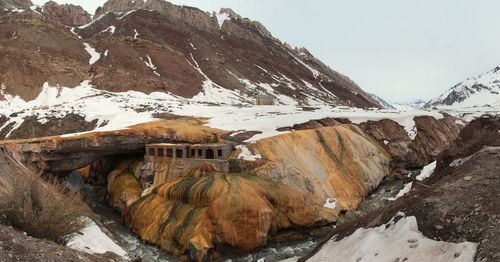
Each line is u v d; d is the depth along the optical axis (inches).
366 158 1891.0
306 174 1545.3
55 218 511.8
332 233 639.8
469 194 447.2
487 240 358.3
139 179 1638.8
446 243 387.9
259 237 1171.9
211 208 1190.9
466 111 3535.9
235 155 1546.5
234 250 1154.7
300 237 1275.8
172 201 1333.7
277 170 1482.5
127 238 1267.2
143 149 1769.2
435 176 725.3
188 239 1146.7
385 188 1804.9
